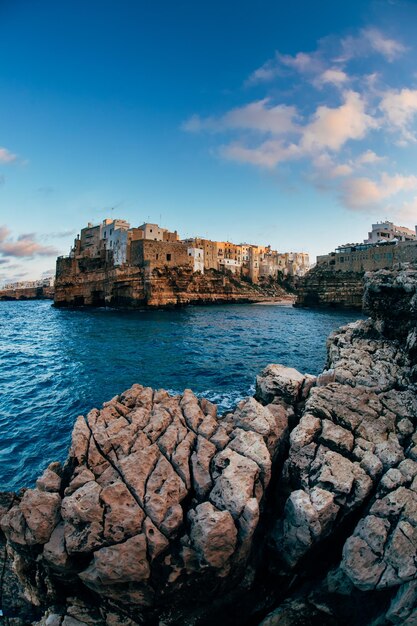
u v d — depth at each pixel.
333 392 10.48
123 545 6.50
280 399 11.57
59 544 6.72
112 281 81.88
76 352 35.44
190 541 6.79
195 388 22.92
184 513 7.29
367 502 7.54
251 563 7.48
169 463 8.12
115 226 90.12
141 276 80.75
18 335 47.25
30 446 15.43
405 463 7.82
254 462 8.00
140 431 9.08
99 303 89.88
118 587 6.54
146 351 35.75
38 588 7.45
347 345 13.88
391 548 6.41
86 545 6.60
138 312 77.56
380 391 10.67
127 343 40.44
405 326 13.14
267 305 109.50
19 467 13.76
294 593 7.27
